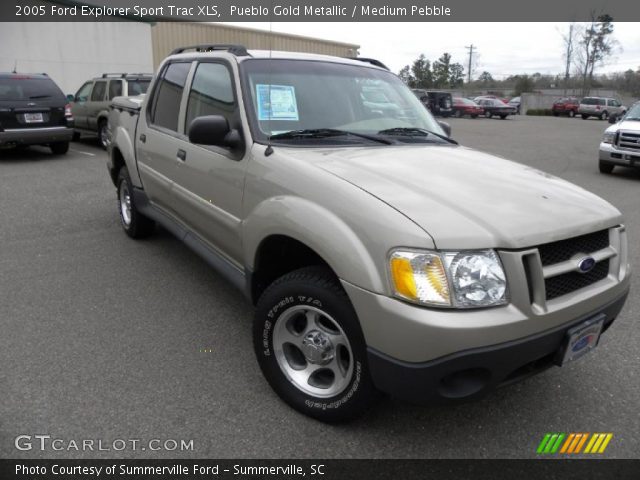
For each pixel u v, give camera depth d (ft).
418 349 7.00
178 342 11.41
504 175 9.51
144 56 60.90
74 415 8.85
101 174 30.27
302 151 9.78
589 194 9.52
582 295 8.03
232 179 10.44
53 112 34.78
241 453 8.16
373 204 7.66
